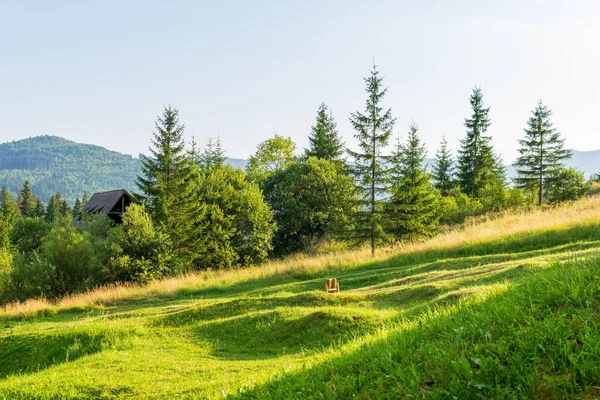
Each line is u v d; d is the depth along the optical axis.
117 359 10.13
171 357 10.28
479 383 3.29
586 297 4.11
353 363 4.47
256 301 14.65
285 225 42.69
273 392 4.60
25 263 25.34
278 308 13.08
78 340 12.19
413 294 13.08
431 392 3.38
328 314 11.42
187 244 35.25
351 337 9.98
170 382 8.03
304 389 4.26
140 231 27.38
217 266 36.28
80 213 48.75
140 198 37.28
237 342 11.39
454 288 12.35
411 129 41.88
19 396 7.81
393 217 28.39
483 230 22.80
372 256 23.77
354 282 18.47
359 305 13.34
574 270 4.86
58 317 18.33
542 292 4.52
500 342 3.76
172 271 27.83
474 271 14.44
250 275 23.84
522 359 3.47
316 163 43.38
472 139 59.84
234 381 6.89
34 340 12.70
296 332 11.12
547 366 3.35
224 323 12.67
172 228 35.22
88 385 8.09
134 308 19.11
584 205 25.45
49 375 9.22
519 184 45.84
